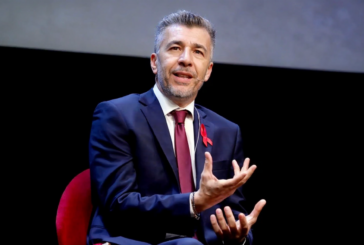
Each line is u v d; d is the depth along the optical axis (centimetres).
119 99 457
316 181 674
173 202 379
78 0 573
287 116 662
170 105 454
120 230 397
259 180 664
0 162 559
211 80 633
